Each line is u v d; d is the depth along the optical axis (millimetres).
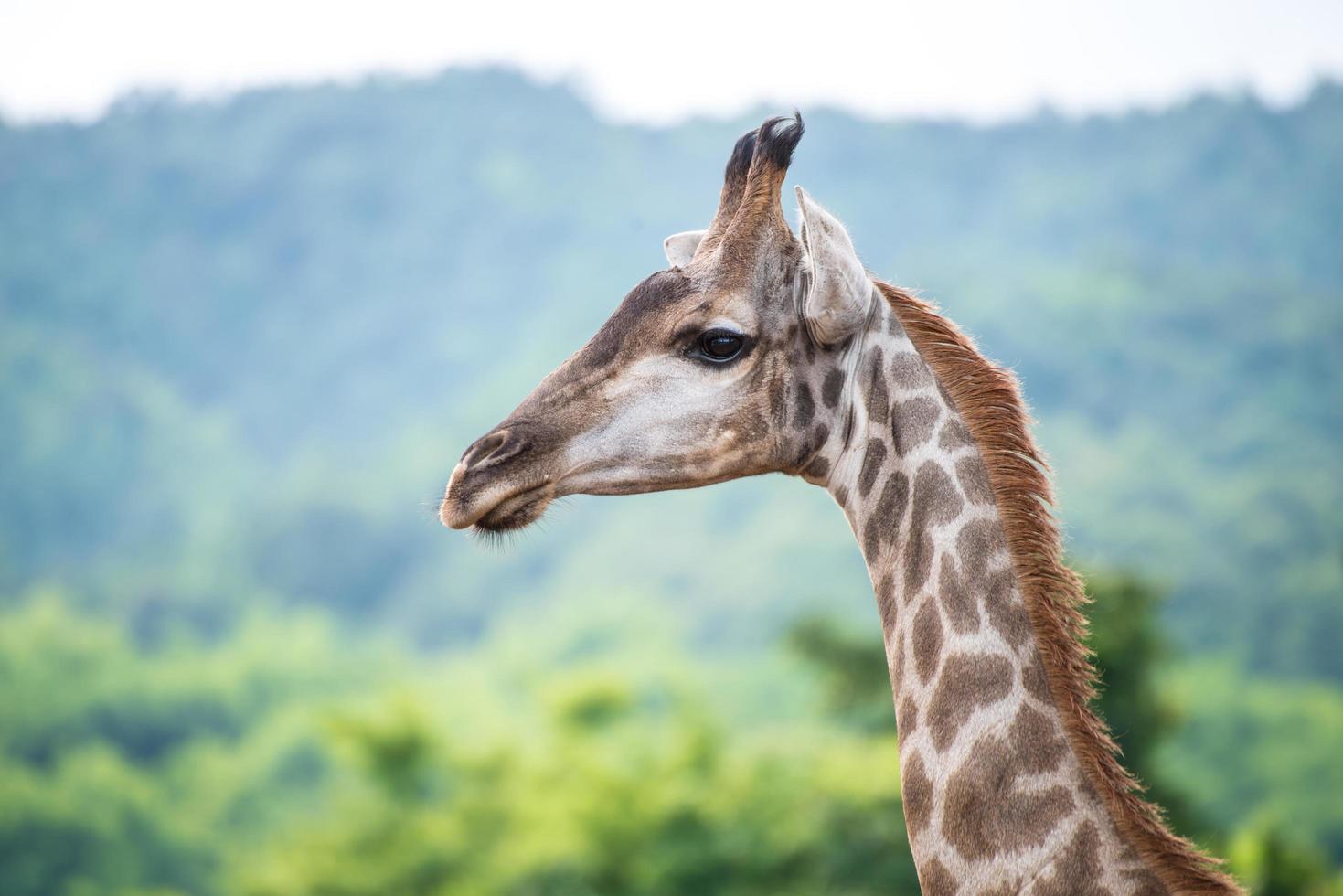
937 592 10898
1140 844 10070
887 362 11500
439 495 12508
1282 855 45562
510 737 78312
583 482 11602
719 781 57688
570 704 76500
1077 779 10266
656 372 11602
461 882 67562
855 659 56688
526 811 69250
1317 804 146000
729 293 11547
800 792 53781
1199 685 169500
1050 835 10125
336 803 76625
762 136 11891
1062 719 10383
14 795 176875
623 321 11789
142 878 176125
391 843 72375
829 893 48094
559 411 11609
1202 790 132625
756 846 53031
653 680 195625
